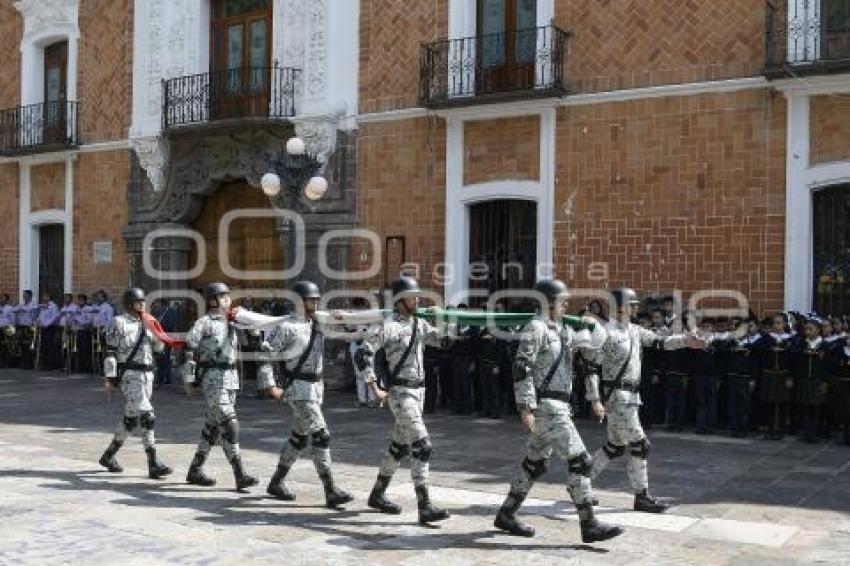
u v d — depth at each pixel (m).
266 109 19.48
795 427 13.06
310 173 18.39
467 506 8.64
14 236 23.77
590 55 15.89
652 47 15.36
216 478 9.92
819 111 14.07
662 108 15.27
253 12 20.19
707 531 7.80
